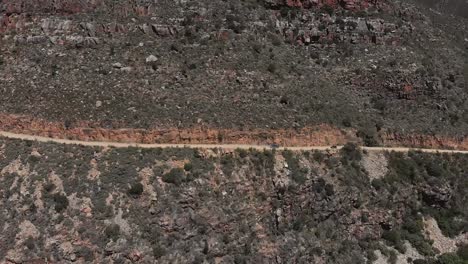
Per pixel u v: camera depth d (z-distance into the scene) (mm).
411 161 101750
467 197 102562
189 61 101312
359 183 94250
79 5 105250
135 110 92688
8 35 103188
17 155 81562
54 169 80000
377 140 105000
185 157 85500
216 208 81438
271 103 100125
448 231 97812
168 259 76375
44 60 98688
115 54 100312
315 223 88688
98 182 79438
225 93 98562
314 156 93750
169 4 109125
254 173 86750
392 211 95812
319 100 104625
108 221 76312
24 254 71875
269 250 82375
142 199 79000
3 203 75688
